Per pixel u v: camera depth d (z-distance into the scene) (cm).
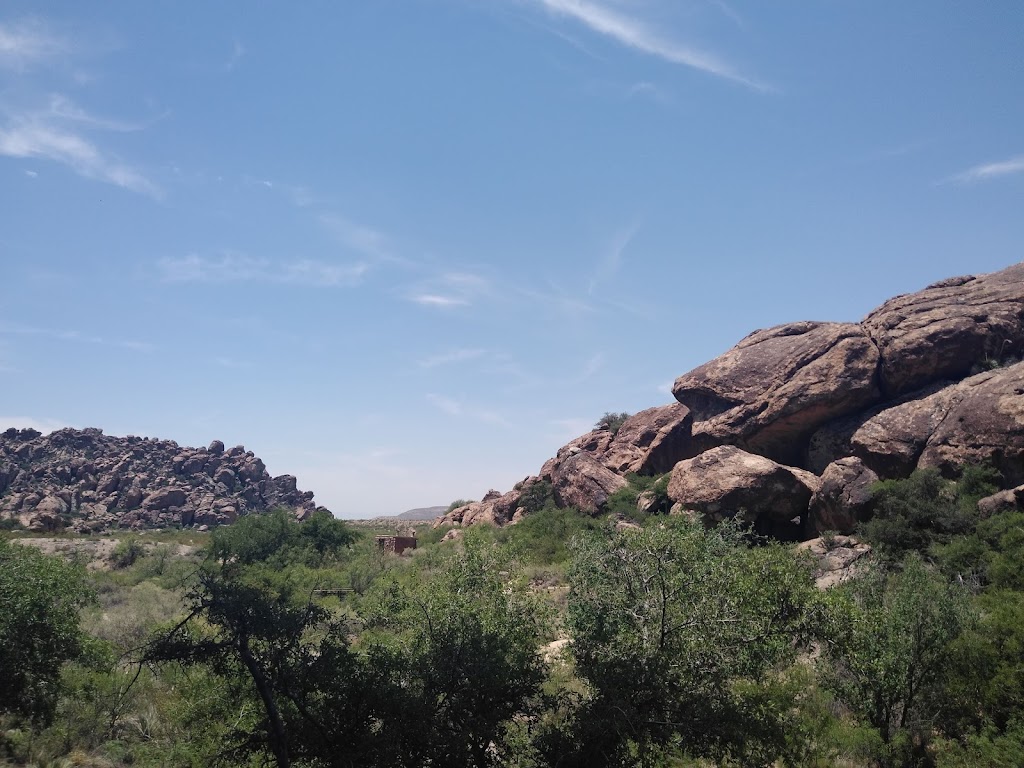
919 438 2784
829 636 1174
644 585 1130
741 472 2984
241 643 903
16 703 1085
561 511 3953
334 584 2611
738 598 1132
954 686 1264
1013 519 2120
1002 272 3391
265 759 941
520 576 1280
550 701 1106
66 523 6950
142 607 2083
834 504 2748
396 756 922
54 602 1148
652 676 1048
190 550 4681
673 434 3997
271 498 9881
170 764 1111
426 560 2855
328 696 977
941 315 3162
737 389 3538
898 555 2303
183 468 9575
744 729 1027
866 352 3225
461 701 1027
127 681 1350
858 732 1228
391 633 1152
